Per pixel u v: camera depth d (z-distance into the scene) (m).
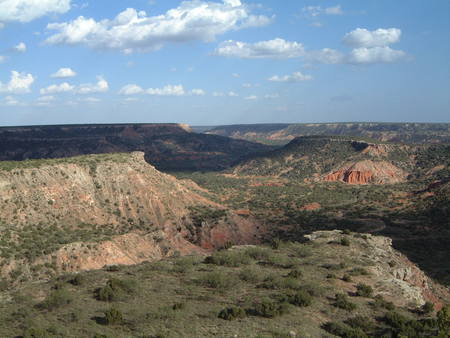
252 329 27.36
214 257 47.09
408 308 36.72
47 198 86.44
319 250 53.94
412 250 89.75
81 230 83.00
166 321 28.27
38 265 61.56
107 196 100.56
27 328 27.39
